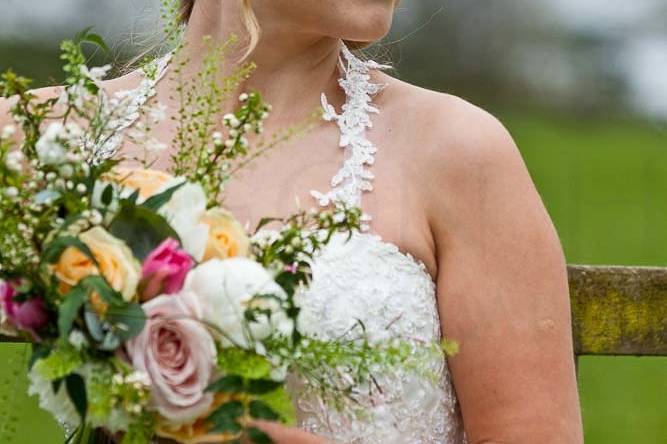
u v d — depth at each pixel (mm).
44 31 15133
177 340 2668
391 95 3537
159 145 3025
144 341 2639
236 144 2979
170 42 3707
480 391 3299
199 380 2648
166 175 2875
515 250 3318
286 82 3502
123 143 3461
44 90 3611
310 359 2783
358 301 3223
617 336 4043
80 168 2793
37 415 6383
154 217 2729
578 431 3301
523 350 3285
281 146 3332
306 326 2809
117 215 2740
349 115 3486
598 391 8148
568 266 4051
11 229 2725
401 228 3342
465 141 3363
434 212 3367
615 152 15398
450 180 3357
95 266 2658
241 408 2670
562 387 3289
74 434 3105
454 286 3332
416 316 3275
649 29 18484
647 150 15602
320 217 2998
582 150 15586
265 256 2857
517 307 3301
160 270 2660
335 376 3078
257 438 2715
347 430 3199
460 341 3318
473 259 3330
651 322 4055
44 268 2674
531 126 17219
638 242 11547
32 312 2682
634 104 18031
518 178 3367
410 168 3398
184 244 2746
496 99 17922
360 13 3346
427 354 3197
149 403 2666
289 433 3049
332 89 3557
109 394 2621
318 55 3512
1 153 2799
